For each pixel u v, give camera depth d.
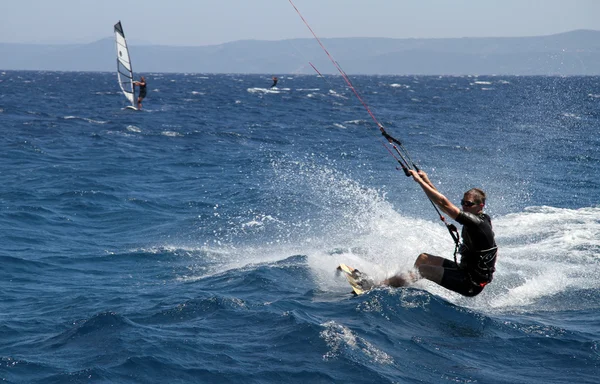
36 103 169.50
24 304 27.33
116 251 37.25
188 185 59.62
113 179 62.44
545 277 30.34
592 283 29.50
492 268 25.84
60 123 113.62
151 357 19.91
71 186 57.47
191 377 18.78
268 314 23.91
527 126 126.81
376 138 103.50
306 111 167.50
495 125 129.00
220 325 22.97
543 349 21.48
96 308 26.14
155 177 64.50
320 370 19.17
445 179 63.47
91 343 21.58
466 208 25.84
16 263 34.12
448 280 26.17
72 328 23.20
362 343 21.12
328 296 26.95
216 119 134.88
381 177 63.78
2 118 120.38
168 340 21.33
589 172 68.62
